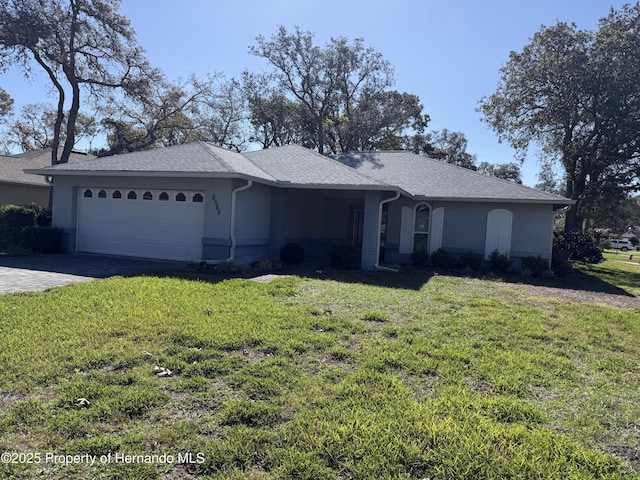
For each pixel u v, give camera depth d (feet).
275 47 111.24
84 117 138.72
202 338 17.10
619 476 9.24
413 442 10.14
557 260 51.88
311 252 55.67
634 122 75.20
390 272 42.63
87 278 30.78
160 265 38.81
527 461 9.53
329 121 120.67
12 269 33.76
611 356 17.95
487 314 24.36
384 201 43.34
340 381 13.91
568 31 82.12
